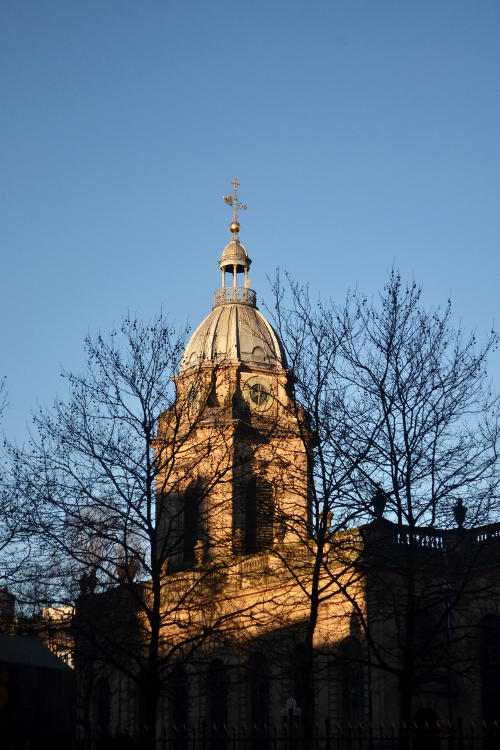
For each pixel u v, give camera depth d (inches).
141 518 1590.8
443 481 1475.1
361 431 1497.3
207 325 2790.4
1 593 1743.4
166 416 1721.2
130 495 1608.0
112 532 1707.7
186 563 2354.8
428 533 1492.4
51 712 920.9
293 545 1973.4
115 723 2677.2
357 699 2016.5
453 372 1519.4
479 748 1897.1
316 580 1496.1
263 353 2711.6
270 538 1888.5
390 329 1533.0
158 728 2481.5
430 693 1934.1
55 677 931.3
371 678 1940.2
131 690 2637.8
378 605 1588.3
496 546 1814.7
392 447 1472.7
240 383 2637.8
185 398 1750.7
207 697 2411.4
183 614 2229.3
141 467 1626.5
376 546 1670.8
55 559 1628.9
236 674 2322.8
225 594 2148.1
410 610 1449.3
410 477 1472.7
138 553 1598.2
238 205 3006.9
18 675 896.9
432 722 1953.7
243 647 1860.2
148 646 1588.3
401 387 1497.3
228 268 2938.0
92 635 1791.3
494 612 1857.8
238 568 2287.2
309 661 1476.4
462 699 1952.5
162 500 1640.0
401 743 1147.3
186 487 1904.5
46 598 1632.6
